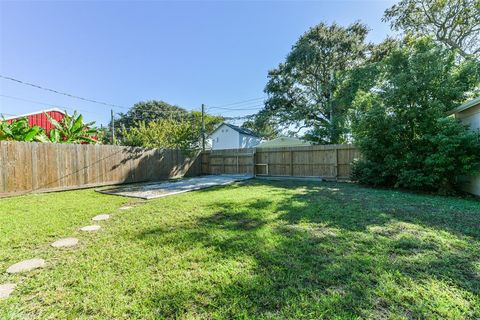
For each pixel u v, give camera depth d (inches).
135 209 175.6
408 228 122.2
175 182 353.4
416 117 245.0
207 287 72.4
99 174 327.0
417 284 72.1
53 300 68.1
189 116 1012.5
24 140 281.9
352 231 118.4
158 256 94.3
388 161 254.5
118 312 62.5
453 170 213.3
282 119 714.2
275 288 71.3
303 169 385.1
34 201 213.0
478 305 62.3
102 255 96.3
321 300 65.1
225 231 121.9
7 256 96.7
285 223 133.7
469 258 88.7
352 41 615.2
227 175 452.8
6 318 60.5
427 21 467.5
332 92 568.4
